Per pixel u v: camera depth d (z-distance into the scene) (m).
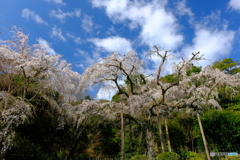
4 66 6.59
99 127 11.88
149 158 6.87
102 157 10.60
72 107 9.30
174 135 11.78
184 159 8.76
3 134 4.77
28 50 7.71
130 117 8.72
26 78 6.97
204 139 6.71
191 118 12.08
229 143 9.89
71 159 9.35
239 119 10.13
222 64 16.48
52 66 7.78
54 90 8.45
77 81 9.52
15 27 7.08
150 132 8.29
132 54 7.79
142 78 8.69
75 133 9.59
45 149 8.31
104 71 7.70
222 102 12.93
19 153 6.08
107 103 9.21
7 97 5.39
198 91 7.84
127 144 11.65
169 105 8.27
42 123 8.30
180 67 7.51
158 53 7.39
